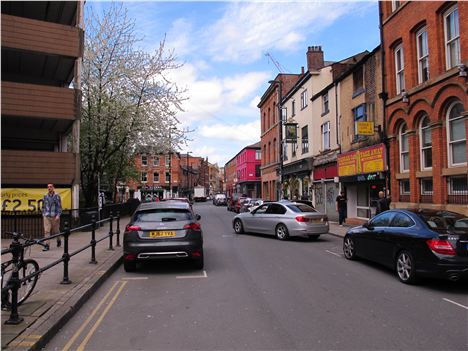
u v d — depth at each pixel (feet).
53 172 54.44
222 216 98.94
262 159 145.38
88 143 74.43
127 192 207.92
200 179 390.01
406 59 47.93
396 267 25.77
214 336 15.65
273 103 126.52
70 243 41.27
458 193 39.50
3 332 14.93
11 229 48.42
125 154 84.89
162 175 221.46
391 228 27.12
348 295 21.86
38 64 62.59
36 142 68.95
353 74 64.28
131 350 14.32
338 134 69.87
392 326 16.70
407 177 48.37
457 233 22.70
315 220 46.83
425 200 44.93
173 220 29.01
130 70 73.46
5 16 53.57
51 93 55.01
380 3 54.54
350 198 67.00
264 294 22.12
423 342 14.88
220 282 25.25
